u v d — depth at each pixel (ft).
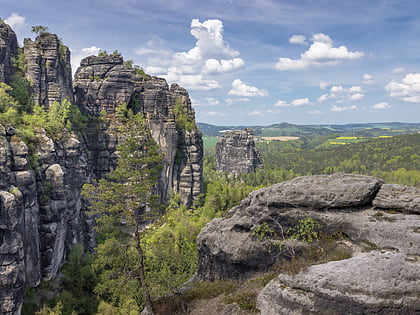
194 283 107.55
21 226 191.52
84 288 225.35
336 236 79.10
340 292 55.16
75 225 273.95
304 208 86.79
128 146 95.35
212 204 431.84
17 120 244.22
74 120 340.80
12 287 173.68
